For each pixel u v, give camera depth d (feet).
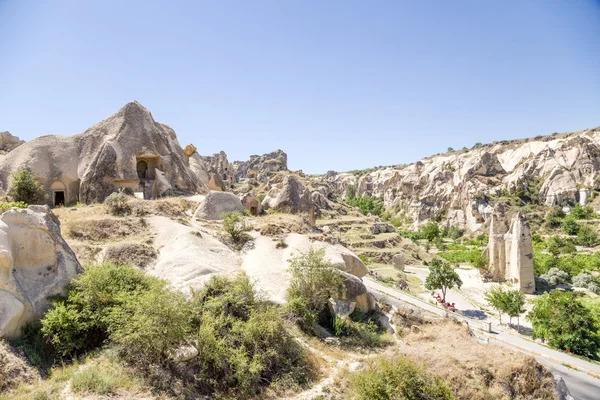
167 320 41.42
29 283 45.39
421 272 185.98
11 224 45.98
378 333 67.67
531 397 51.57
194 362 43.47
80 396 34.19
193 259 65.10
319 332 61.46
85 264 60.49
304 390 45.32
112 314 43.06
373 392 42.47
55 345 41.27
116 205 86.12
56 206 111.04
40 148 114.62
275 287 65.26
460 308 126.62
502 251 161.38
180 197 115.03
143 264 65.16
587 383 74.95
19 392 34.09
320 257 67.00
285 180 132.77
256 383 44.09
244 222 88.12
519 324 110.73
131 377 38.65
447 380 49.49
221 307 50.70
